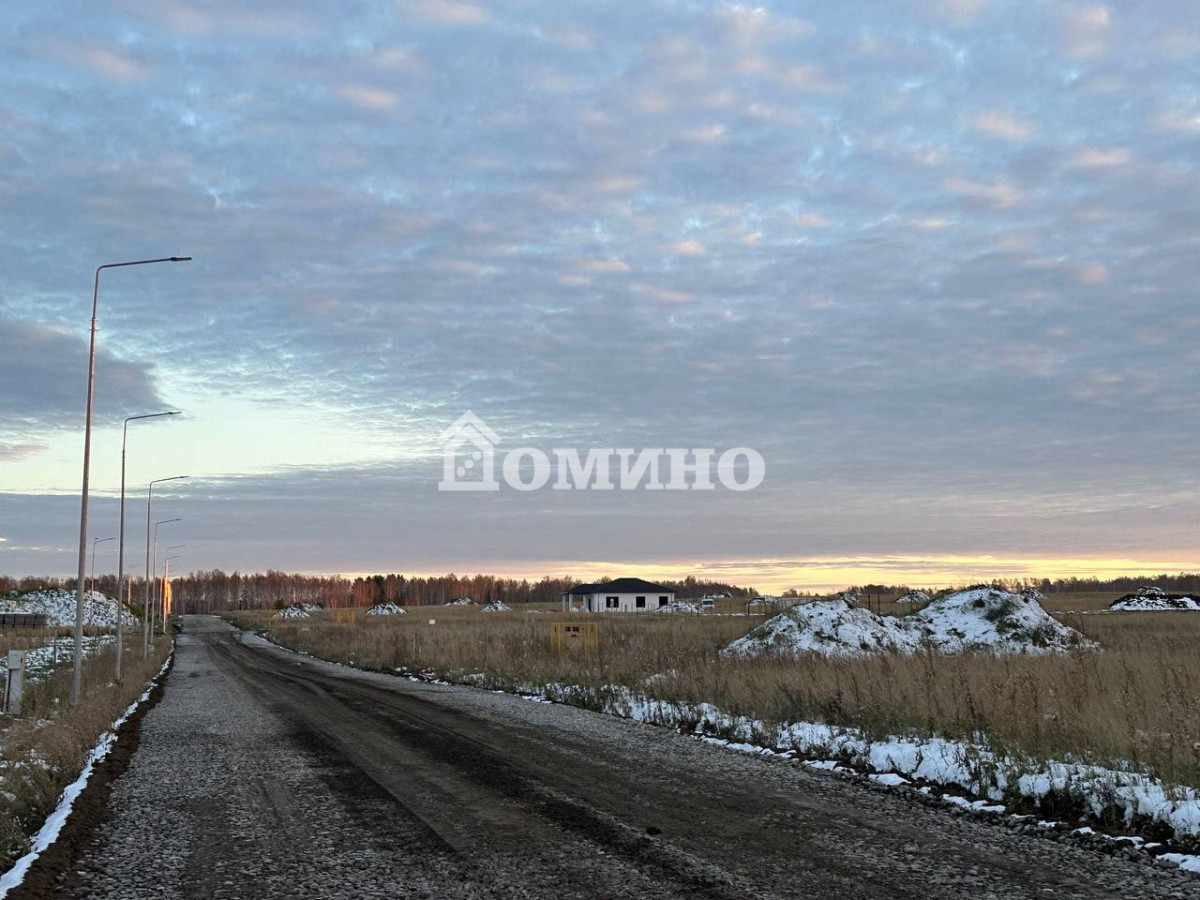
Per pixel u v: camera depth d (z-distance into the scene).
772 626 32.19
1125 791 9.24
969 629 33.56
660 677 22.27
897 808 9.87
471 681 28.62
